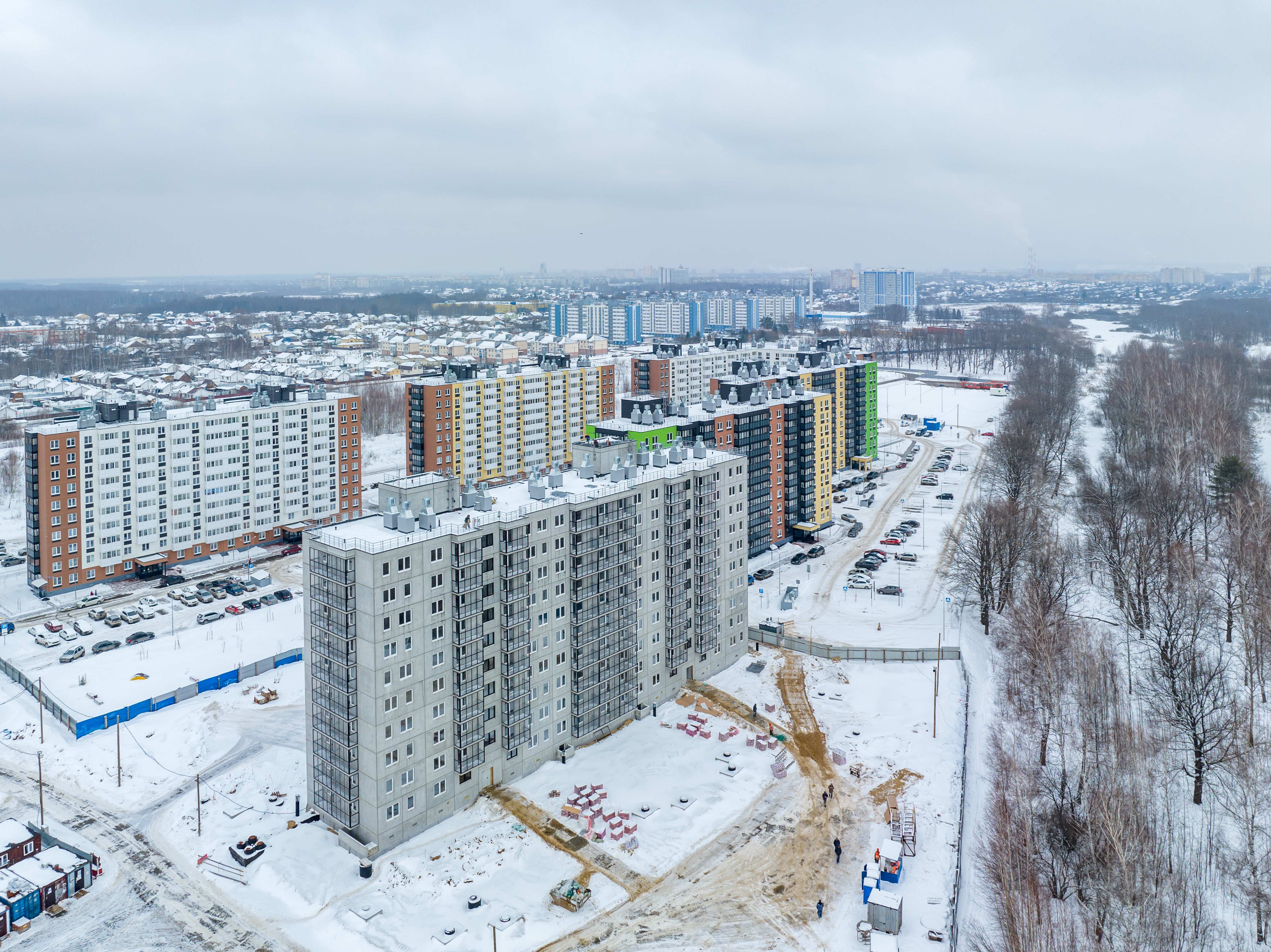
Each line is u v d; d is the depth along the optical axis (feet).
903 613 564.30
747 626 506.07
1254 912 288.51
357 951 286.25
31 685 460.55
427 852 333.01
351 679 324.39
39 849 330.54
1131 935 271.69
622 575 411.54
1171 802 346.33
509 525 354.54
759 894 314.76
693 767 391.65
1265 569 478.18
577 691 398.21
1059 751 379.96
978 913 299.17
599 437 596.70
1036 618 446.60
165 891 314.96
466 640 348.18
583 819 353.51
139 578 631.56
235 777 383.65
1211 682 389.60
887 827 351.87
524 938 292.20
